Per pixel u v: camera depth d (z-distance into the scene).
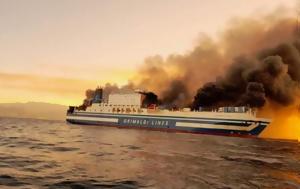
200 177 32.47
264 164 45.75
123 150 56.22
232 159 49.78
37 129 129.50
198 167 39.44
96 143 69.62
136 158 45.72
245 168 40.59
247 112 121.06
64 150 53.03
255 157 54.94
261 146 85.12
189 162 43.75
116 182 28.58
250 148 75.06
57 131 117.00
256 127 120.12
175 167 38.62
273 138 130.25
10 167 34.06
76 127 155.75
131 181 29.20
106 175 31.66
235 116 121.88
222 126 123.62
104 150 55.00
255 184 30.33
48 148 55.53
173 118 137.12
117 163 40.03
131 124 150.75
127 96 156.12
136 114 150.12
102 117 164.12
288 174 37.31
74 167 35.81
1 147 54.16
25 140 71.25
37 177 29.41
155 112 143.50
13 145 58.66
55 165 36.78
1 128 125.88
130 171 34.53
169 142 80.25
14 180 27.72
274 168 42.00
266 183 31.03
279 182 31.78
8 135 85.88
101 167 36.47
